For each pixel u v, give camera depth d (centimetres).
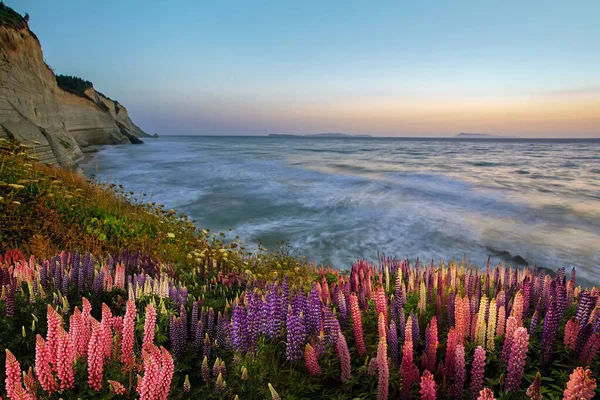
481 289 439
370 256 1341
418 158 6775
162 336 331
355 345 350
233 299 445
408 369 260
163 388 215
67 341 227
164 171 3872
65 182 1101
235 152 8425
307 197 2427
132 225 906
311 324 352
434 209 2066
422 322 376
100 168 3947
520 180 3316
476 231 1631
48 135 2673
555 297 349
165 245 863
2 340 305
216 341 345
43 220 753
